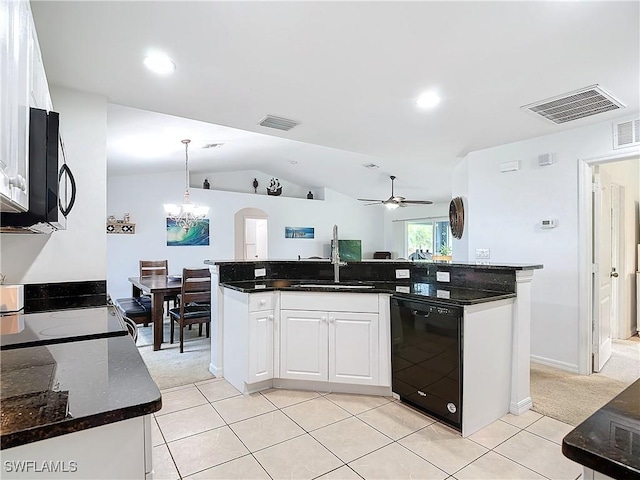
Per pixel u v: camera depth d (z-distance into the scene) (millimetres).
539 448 2188
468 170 4387
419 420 2518
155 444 2223
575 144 3424
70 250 2428
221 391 3016
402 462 2045
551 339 3572
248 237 8781
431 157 4676
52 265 2373
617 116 3098
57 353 1188
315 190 9742
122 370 1032
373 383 2865
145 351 4176
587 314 3365
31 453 744
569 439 695
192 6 1643
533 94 2660
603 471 632
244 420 2520
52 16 1694
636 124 3027
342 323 2910
